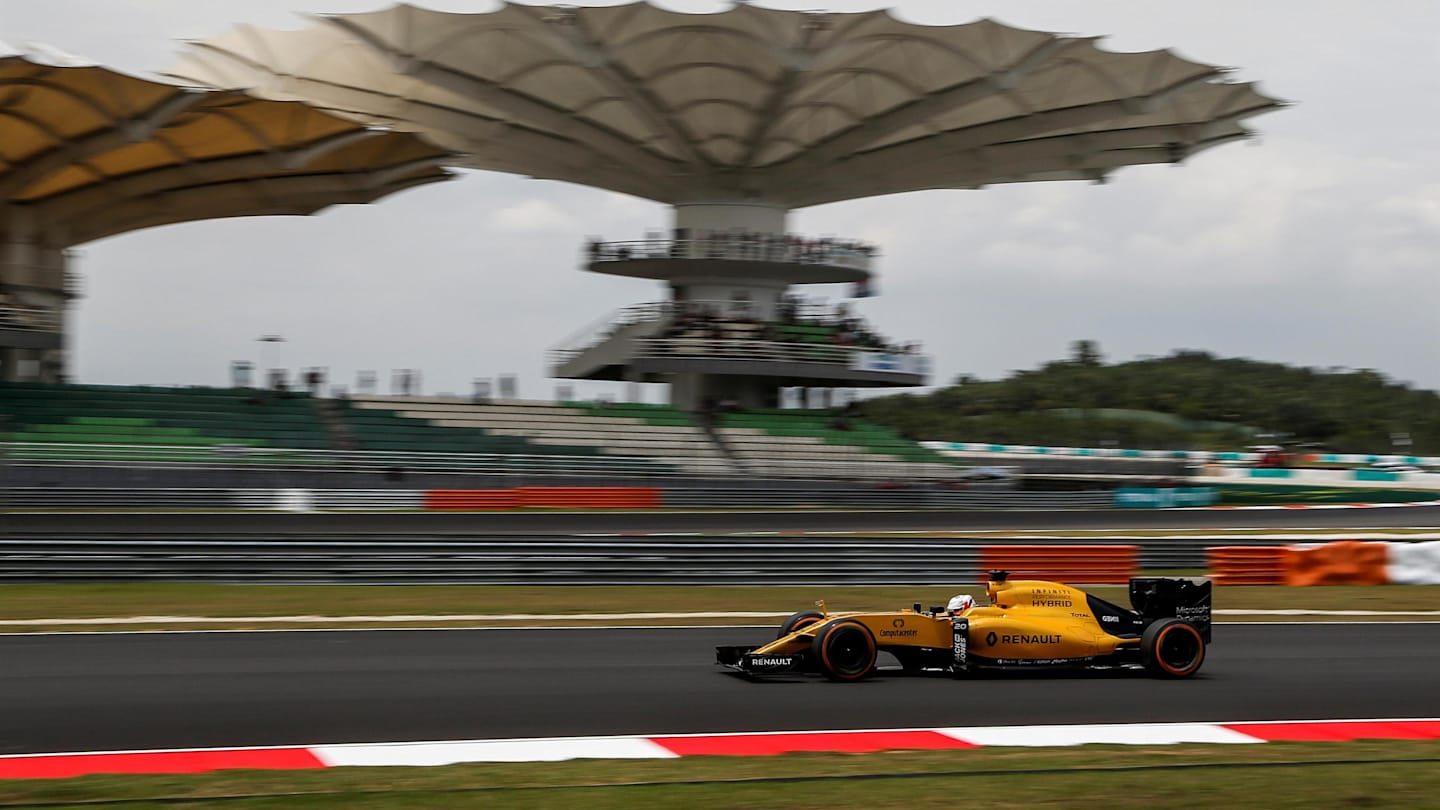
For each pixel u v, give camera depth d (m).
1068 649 45.53
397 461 141.88
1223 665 50.28
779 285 178.62
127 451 131.12
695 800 27.20
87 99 133.12
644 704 39.25
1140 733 36.03
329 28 139.50
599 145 155.62
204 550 76.81
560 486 141.12
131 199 170.38
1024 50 138.50
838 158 161.12
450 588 77.88
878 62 139.75
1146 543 97.56
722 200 168.88
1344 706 41.41
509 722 36.09
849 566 86.31
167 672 44.09
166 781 28.22
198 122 145.75
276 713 36.81
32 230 164.50
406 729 34.84
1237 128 166.62
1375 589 88.38
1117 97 148.25
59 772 29.11
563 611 67.69
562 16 133.00
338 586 77.50
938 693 41.75
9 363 160.75
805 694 41.31
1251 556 90.75
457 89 140.50
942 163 165.75
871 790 28.31
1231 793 28.61
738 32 135.00
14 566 73.62
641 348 170.38
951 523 127.88
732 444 161.00
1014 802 27.55
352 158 163.38
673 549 83.31
